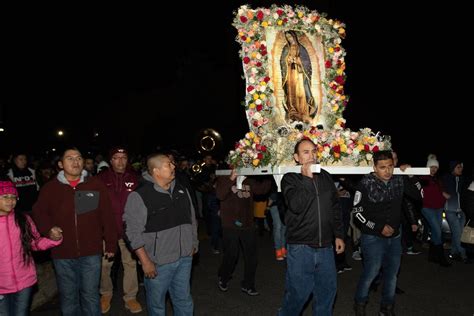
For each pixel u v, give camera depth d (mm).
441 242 8281
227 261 6918
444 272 7848
